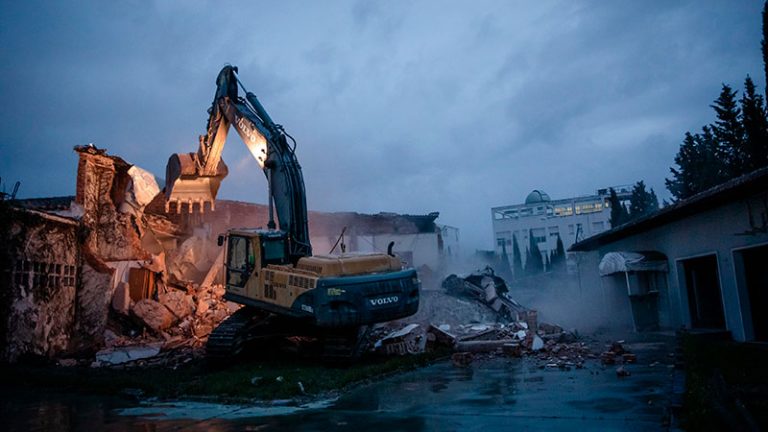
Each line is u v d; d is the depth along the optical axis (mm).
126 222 18391
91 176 16969
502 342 13016
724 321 14000
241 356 11922
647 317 17516
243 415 6895
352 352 10859
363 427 5844
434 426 5742
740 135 26219
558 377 8836
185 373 10797
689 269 16078
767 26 20719
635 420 5594
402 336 12875
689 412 5461
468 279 22453
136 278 17812
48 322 14352
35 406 8031
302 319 10664
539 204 76625
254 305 11602
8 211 13070
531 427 5496
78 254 16016
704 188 26969
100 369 11891
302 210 12250
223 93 14828
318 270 10766
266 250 11711
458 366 11102
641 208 41750
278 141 12523
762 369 7887
